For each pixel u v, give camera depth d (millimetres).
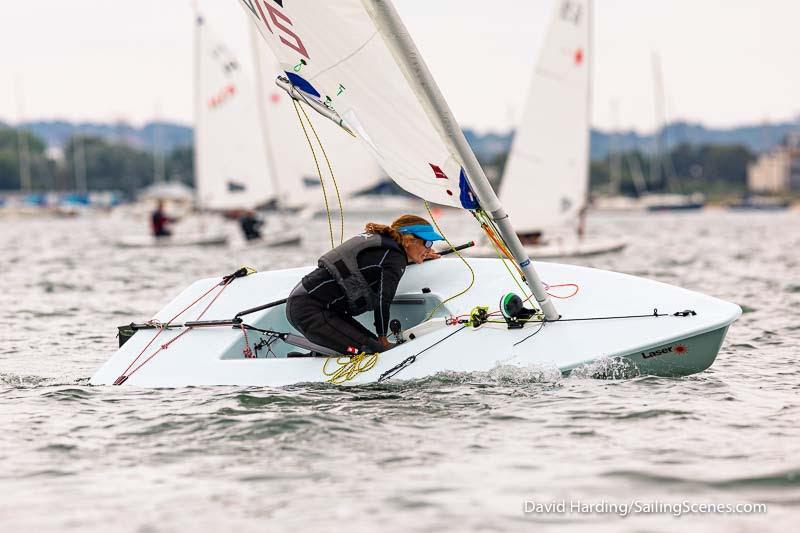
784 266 68250
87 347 32969
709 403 21594
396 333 24453
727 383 23969
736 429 19516
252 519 15016
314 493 16094
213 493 16172
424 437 19125
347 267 23156
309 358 24078
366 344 23844
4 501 15961
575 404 21359
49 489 16500
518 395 22109
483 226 23609
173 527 14750
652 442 18656
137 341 25891
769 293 47969
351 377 23328
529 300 24953
